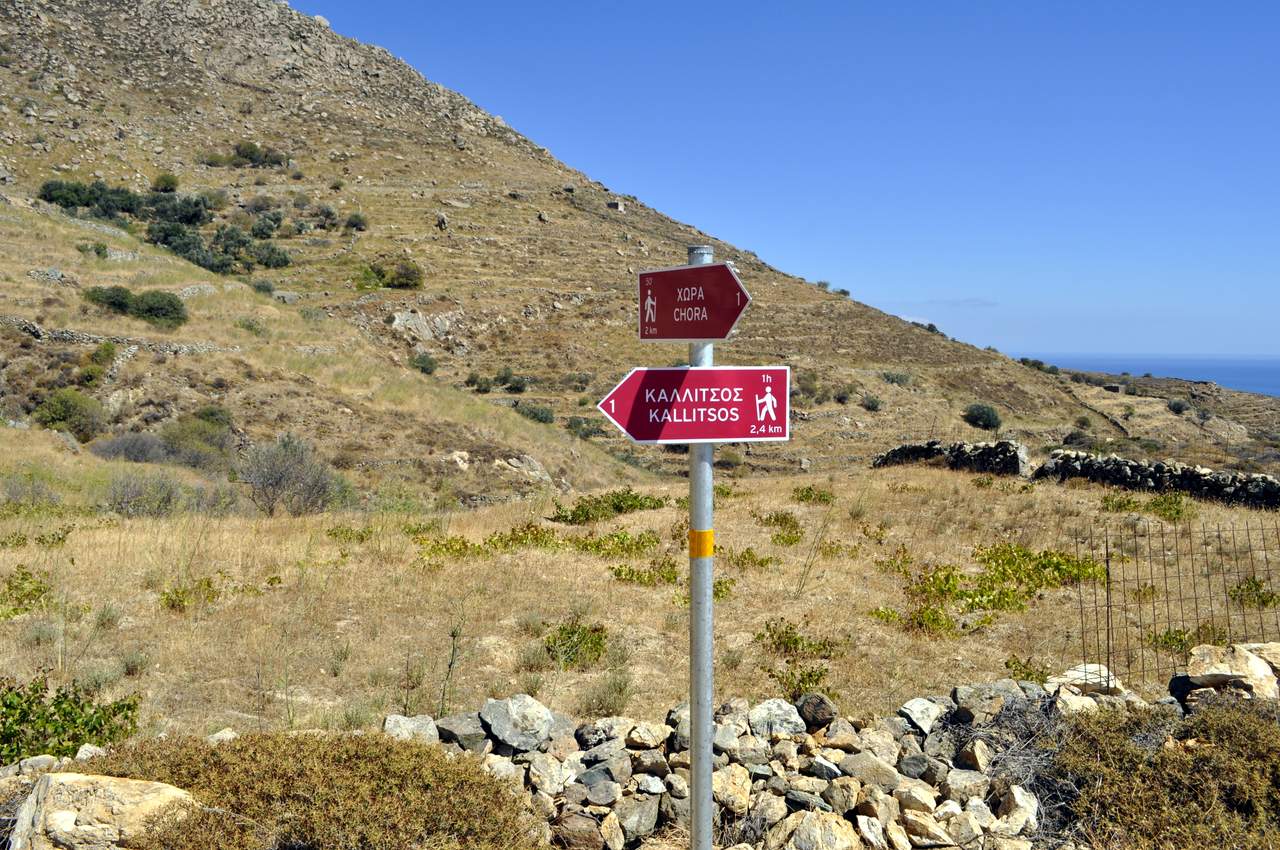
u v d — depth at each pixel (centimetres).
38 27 10500
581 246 8738
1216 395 7675
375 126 11562
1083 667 659
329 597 1016
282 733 467
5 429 2706
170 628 890
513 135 13138
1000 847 441
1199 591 1051
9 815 401
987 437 5422
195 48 11794
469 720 557
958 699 596
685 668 816
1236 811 458
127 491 2027
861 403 5828
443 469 3206
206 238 7012
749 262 9919
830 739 553
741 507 1752
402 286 6619
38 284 3706
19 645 823
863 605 1031
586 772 506
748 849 441
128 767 415
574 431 4881
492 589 1073
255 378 3547
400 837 359
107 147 8575
